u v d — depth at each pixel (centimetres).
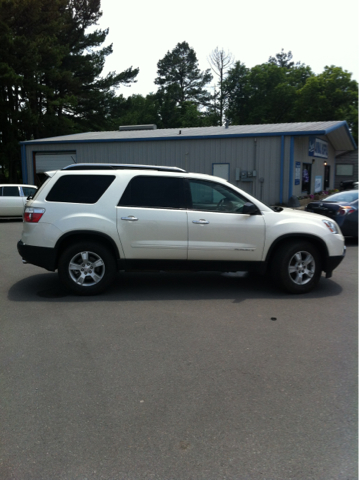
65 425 301
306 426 300
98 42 3641
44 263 620
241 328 496
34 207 621
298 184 2059
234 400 334
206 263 636
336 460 264
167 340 459
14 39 2750
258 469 257
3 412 318
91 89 3647
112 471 256
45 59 3020
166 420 307
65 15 3319
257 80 4766
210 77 6488
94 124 3825
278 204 1977
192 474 253
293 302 605
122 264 628
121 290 668
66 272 622
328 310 567
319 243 650
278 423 303
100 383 362
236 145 2028
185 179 639
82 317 535
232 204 643
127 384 360
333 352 427
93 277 629
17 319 527
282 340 459
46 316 539
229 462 263
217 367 392
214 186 644
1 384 360
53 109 3294
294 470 256
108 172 634
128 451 274
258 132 1962
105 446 279
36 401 333
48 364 399
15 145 3005
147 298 623
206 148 2095
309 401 333
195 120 5469
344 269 838
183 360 407
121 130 2897
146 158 2233
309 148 2181
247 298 625
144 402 331
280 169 1952
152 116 5550
